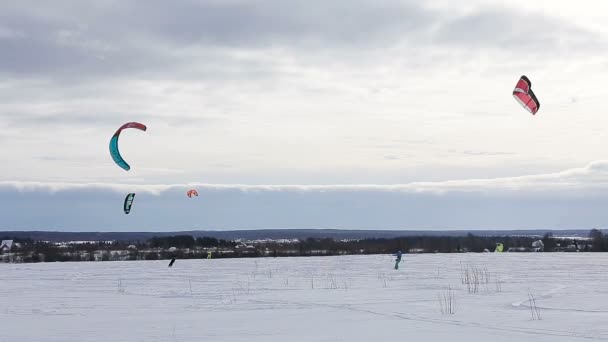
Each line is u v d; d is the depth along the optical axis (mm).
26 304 21328
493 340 12930
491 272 37062
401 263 50594
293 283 29891
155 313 18547
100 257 71312
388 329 14742
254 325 15648
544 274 34906
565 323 15211
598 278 31500
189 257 71438
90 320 16922
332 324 15719
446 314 17469
